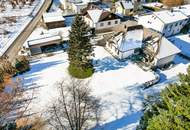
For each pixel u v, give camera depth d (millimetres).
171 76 42938
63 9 75000
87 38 39531
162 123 17422
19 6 76000
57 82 40125
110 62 46188
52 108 33719
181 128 15914
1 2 79188
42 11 73375
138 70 43906
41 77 41500
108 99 36594
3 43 53750
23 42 53969
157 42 45188
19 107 34031
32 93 37406
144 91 38562
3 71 40188
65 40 53188
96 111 33969
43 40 50312
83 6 70250
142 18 60844
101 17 56594
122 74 42625
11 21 65375
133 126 31812
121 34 47688
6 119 30375
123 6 69500
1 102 26781
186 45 54781
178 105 16656
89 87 38906
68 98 35031
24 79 40906
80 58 40406
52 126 30719
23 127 25500
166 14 58656
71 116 28672
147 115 23500
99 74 42438
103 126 31656
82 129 30156
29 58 47469
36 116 32344
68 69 43688
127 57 47562
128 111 34375
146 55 46531
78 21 37469
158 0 82812
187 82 18703
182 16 59625
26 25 63125
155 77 41500
